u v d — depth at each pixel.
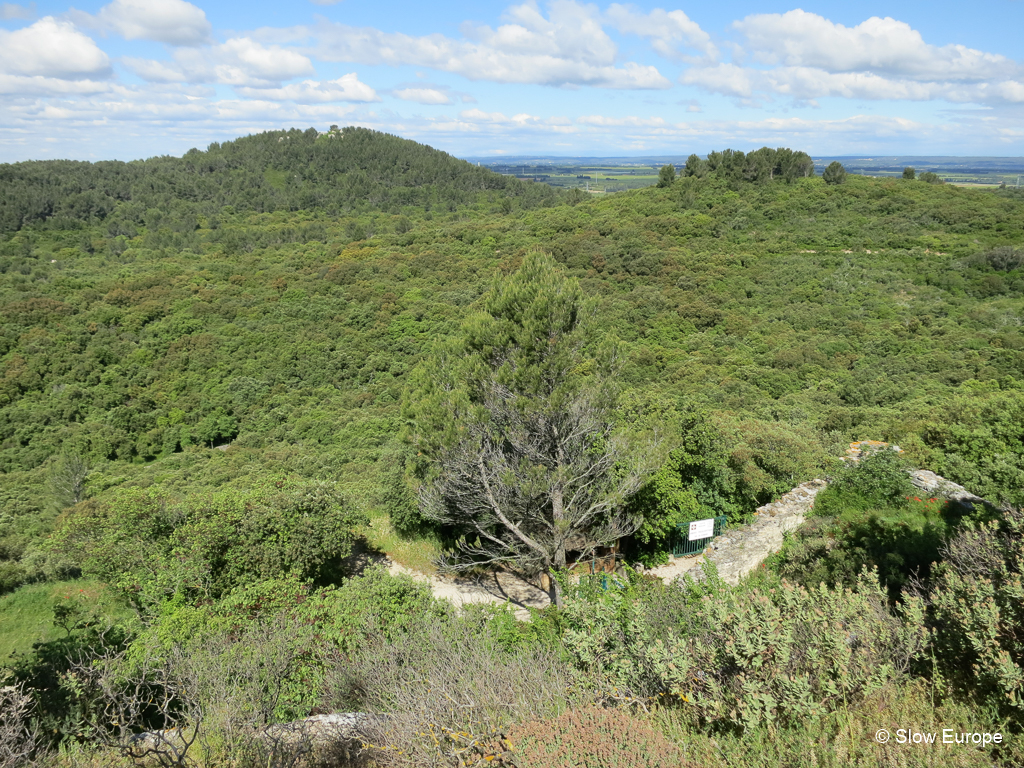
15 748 3.49
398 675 4.33
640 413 11.26
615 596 4.77
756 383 28.89
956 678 3.06
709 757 2.70
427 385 9.76
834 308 39.09
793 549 7.93
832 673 3.06
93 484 24.95
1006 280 40.38
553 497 8.96
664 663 3.22
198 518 8.52
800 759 2.55
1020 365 26.75
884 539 7.09
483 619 6.00
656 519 10.00
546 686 3.54
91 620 7.85
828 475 9.55
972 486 9.23
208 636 5.73
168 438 35.22
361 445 28.77
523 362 8.75
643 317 41.03
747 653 3.00
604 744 2.61
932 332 33.59
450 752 3.07
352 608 6.30
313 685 5.09
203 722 3.96
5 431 33.31
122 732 3.66
